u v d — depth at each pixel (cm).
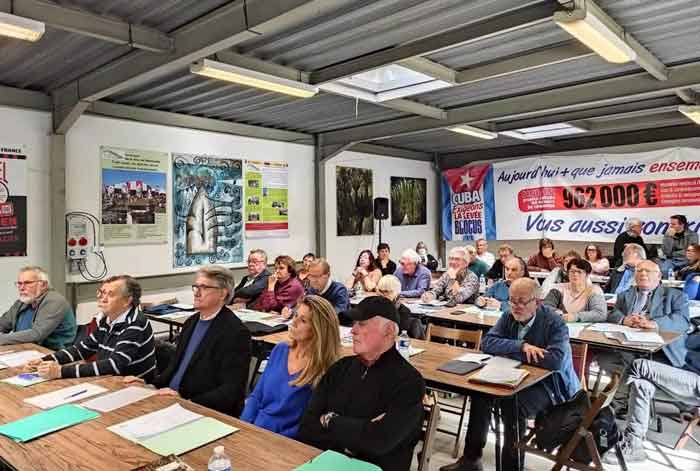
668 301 389
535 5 320
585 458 258
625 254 549
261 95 541
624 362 376
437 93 545
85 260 530
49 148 509
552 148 895
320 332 223
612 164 802
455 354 307
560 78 493
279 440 176
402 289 576
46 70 444
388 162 907
